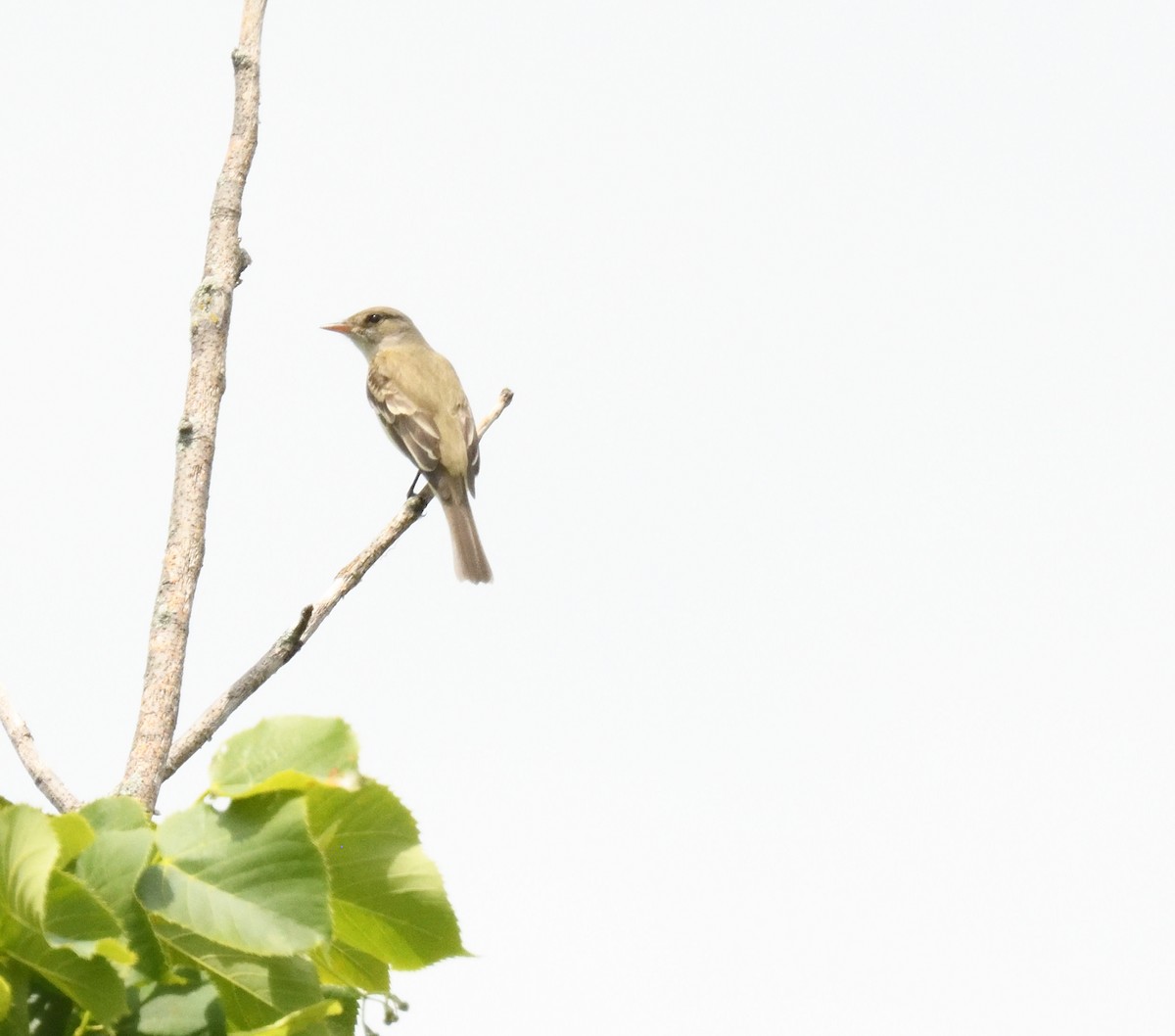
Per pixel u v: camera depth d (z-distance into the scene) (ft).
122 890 14.83
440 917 16.60
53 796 22.68
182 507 25.05
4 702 23.50
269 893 15.02
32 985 15.16
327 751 16.10
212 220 27.84
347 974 17.29
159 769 22.43
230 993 16.07
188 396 26.21
